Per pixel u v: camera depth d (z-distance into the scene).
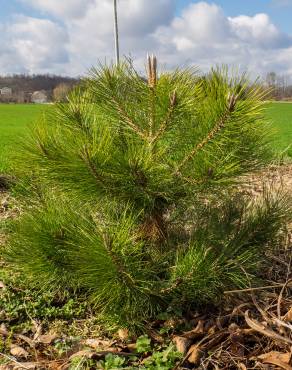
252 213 3.73
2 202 6.38
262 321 3.33
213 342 3.14
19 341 3.43
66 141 3.08
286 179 7.11
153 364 3.04
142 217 3.45
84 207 3.49
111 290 3.11
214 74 3.05
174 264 3.41
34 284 3.82
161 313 3.38
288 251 4.48
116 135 3.26
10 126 36.31
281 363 2.81
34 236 3.40
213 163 3.02
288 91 70.44
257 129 3.15
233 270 3.39
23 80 113.38
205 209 3.71
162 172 3.04
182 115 3.08
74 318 3.69
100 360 3.07
